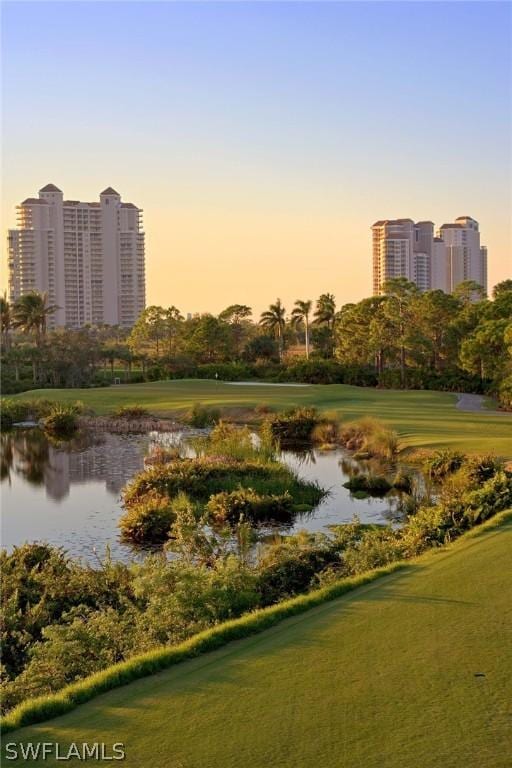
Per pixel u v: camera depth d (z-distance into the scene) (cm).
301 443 5353
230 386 9469
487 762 815
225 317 15525
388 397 7956
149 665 1130
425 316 10475
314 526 2934
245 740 884
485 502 2288
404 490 3538
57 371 10494
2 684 1341
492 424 5291
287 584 1806
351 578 1619
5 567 2059
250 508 3041
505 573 1544
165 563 1962
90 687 1053
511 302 9600
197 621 1478
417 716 923
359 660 1111
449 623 1255
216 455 4062
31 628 1697
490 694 975
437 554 1822
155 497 3312
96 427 6494
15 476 4325
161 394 8244
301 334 16412
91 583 1919
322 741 873
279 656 1147
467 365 8881
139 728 931
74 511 3388
